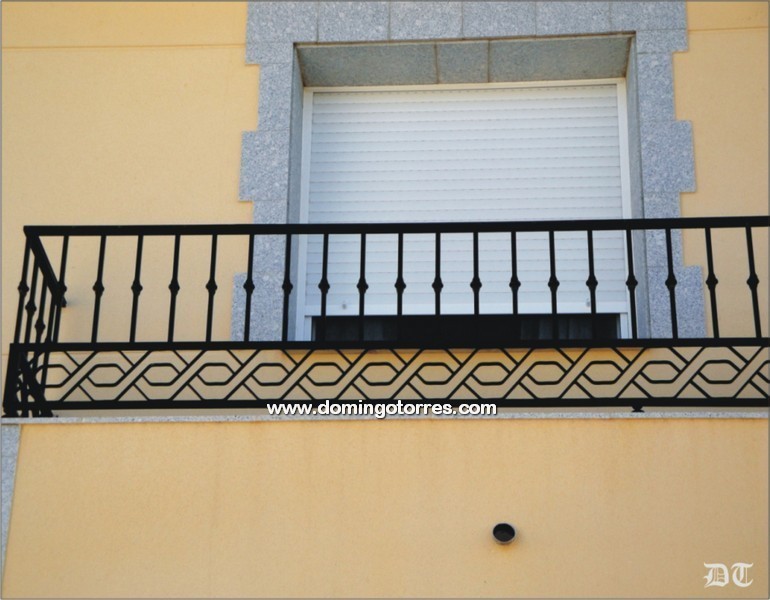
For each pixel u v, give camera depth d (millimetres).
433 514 4406
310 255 6117
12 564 4430
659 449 4438
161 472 4523
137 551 4426
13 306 5793
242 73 6172
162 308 5805
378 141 6301
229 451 4535
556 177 6172
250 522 4441
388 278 6078
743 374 5500
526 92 6340
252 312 5758
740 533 4320
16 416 4688
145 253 5895
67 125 6121
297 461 4508
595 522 4359
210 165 6023
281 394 5594
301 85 6379
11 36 6289
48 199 5984
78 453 4562
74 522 4477
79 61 6242
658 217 5781
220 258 5867
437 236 4828
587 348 4680
